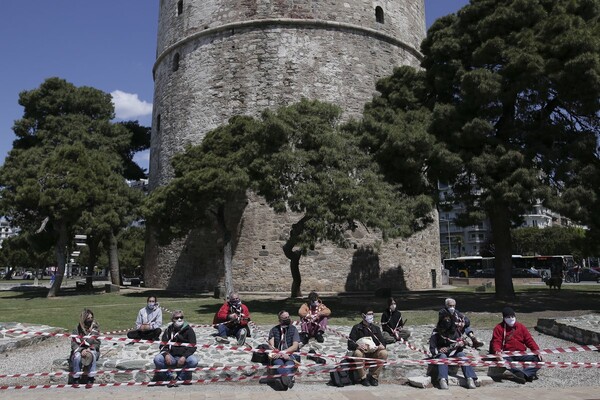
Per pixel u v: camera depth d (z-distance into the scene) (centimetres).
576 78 1307
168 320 1298
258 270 2066
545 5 1508
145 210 1822
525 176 1331
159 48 2700
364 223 1352
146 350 821
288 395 651
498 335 754
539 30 1420
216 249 2153
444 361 704
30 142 2817
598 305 1527
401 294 2038
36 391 673
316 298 963
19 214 2302
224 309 942
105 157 2598
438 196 1548
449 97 1633
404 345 893
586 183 1373
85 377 711
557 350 734
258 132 1451
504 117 1549
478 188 1509
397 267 2231
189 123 2341
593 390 670
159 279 2383
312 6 2281
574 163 1373
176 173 1831
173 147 2394
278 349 754
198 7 2425
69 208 1995
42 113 2803
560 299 1719
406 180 1541
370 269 2144
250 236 2098
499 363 705
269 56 2234
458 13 1638
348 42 2300
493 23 1479
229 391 677
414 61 2567
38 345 1018
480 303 1603
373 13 2388
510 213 1630
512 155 1356
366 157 1442
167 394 653
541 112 1515
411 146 1447
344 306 1574
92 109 2886
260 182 1454
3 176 2339
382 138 1532
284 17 2258
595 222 1466
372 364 721
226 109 2244
